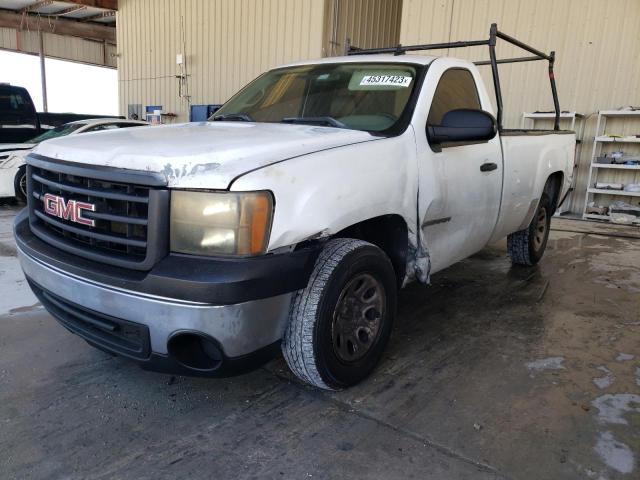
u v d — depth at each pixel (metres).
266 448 2.21
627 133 8.62
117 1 16.30
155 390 2.66
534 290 4.46
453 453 2.19
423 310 3.92
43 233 2.52
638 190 8.18
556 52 8.99
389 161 2.68
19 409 2.46
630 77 8.47
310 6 11.70
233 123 3.21
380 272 2.70
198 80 14.45
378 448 2.22
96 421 2.38
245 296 2.04
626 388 2.77
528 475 2.06
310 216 2.22
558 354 3.18
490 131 2.94
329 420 2.42
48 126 12.59
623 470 2.10
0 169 8.02
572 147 5.33
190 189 2.05
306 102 3.40
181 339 2.12
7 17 18.69
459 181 3.23
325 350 2.41
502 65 9.48
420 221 2.93
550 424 2.42
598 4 8.55
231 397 2.61
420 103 3.05
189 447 2.21
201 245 2.05
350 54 4.25
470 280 4.73
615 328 3.62
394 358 3.08
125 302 2.12
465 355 3.14
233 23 13.29
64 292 2.34
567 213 9.16
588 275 4.98
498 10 9.41
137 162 2.13
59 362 2.94
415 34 10.38
